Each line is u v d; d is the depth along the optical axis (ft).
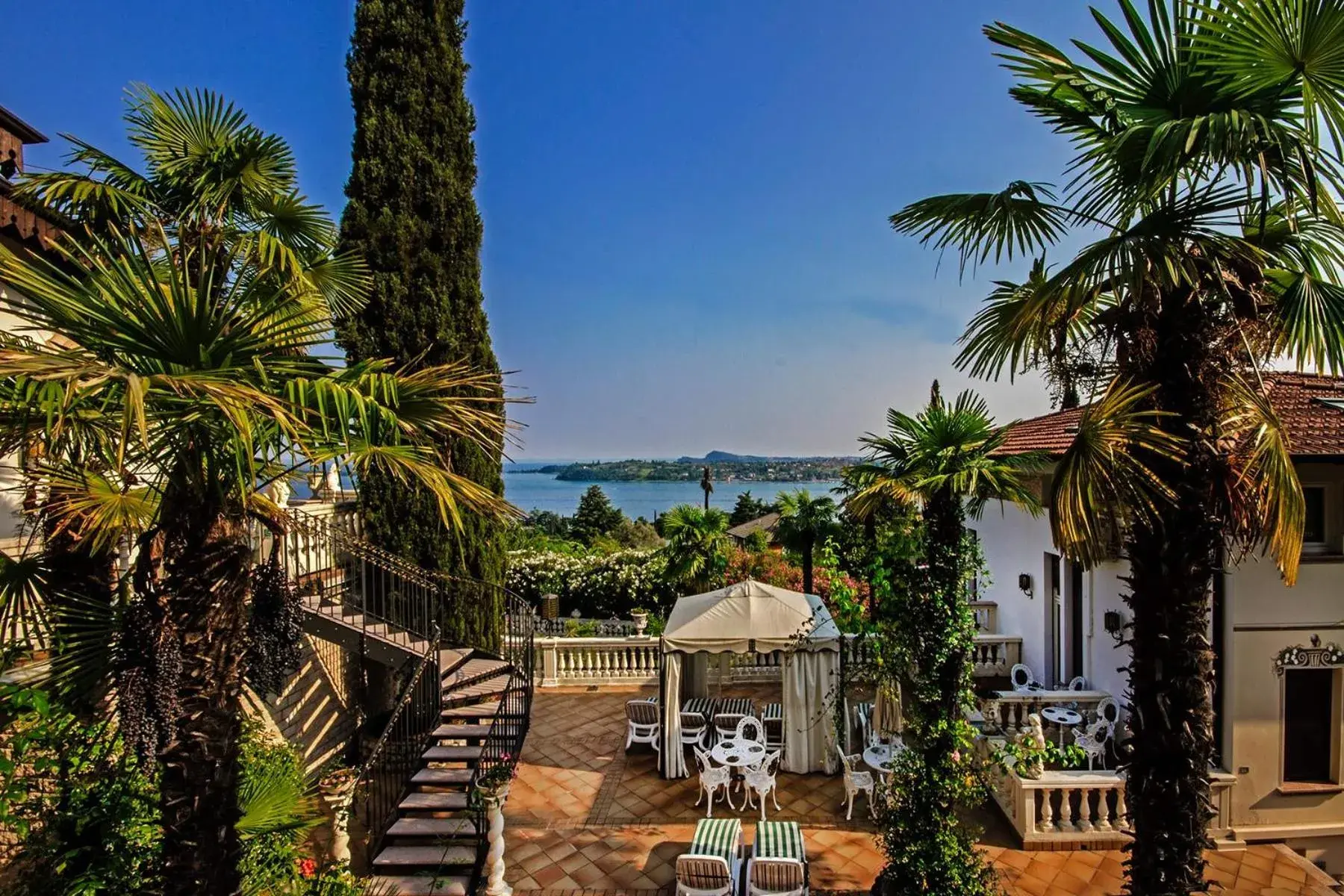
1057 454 25.14
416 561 41.83
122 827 16.20
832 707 34.40
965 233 19.16
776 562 64.54
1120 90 13.87
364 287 26.99
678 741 34.17
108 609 15.60
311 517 34.53
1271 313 14.07
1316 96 11.68
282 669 18.33
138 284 11.21
